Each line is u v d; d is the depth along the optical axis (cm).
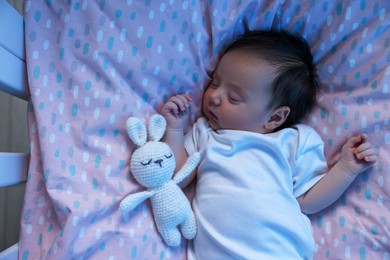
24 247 76
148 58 81
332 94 93
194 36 83
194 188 93
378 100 89
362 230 88
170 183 82
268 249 81
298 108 92
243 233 81
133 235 79
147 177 78
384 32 87
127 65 79
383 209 87
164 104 87
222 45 89
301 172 90
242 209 82
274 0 87
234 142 87
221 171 86
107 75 78
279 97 88
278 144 87
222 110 88
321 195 90
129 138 80
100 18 76
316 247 91
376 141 89
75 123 77
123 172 80
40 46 76
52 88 76
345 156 89
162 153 79
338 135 92
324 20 89
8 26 69
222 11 85
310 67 91
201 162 89
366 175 90
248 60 85
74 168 76
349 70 90
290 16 90
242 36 90
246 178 84
